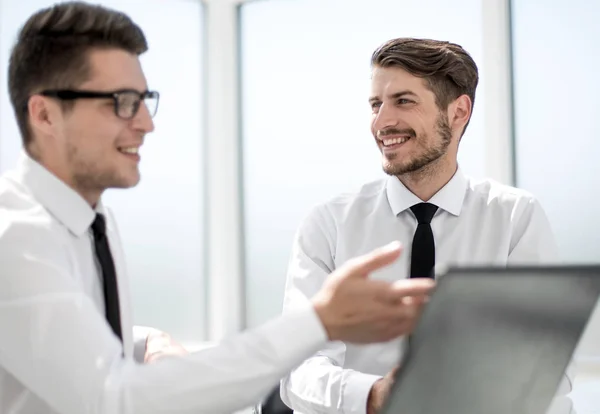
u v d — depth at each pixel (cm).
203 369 106
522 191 231
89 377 108
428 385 86
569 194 388
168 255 475
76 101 133
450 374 87
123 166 137
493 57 394
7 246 117
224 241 480
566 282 89
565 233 390
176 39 479
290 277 230
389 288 99
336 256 231
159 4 473
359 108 448
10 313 114
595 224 382
